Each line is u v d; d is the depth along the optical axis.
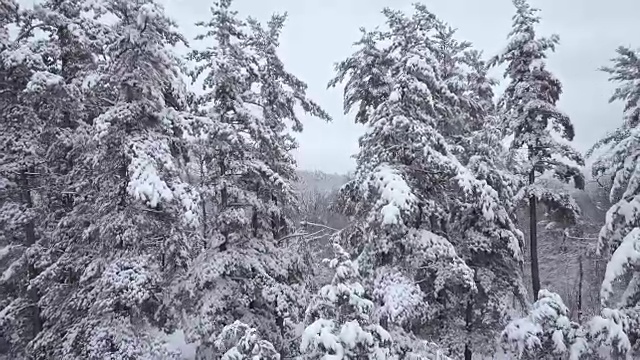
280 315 13.98
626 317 13.22
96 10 12.70
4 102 15.13
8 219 14.38
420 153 13.56
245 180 15.85
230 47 14.50
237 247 14.93
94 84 12.18
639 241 13.94
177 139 13.60
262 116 15.41
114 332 12.37
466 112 17.70
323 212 36.00
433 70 13.26
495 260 16.98
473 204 15.52
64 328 14.11
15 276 15.27
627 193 15.39
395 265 13.58
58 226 14.43
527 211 22.72
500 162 17.95
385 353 9.66
